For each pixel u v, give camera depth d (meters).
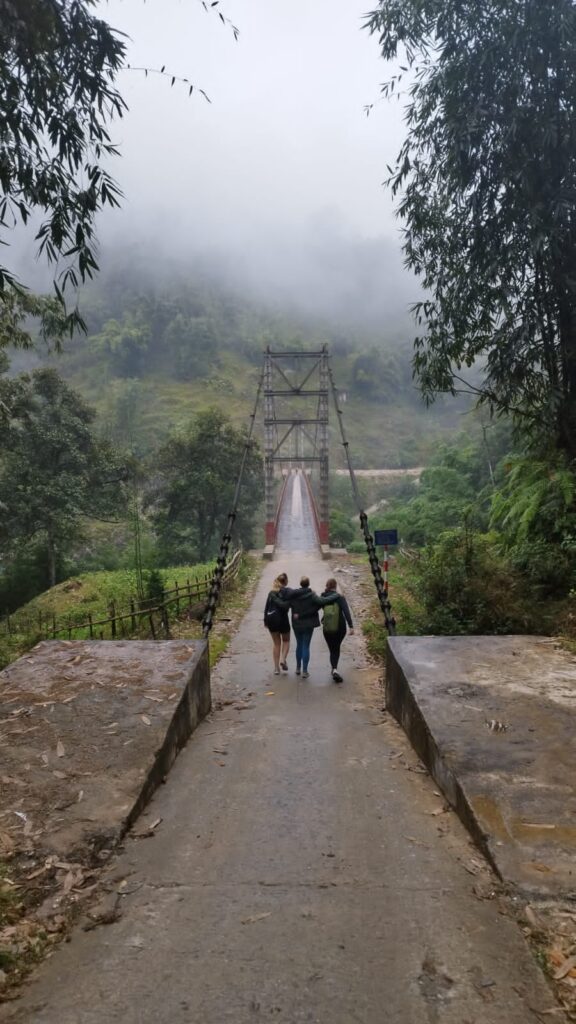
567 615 9.17
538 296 10.13
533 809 3.96
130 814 4.25
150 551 39.81
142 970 2.78
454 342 11.31
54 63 5.03
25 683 6.68
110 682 6.69
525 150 9.28
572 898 3.16
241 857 3.87
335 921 3.12
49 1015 2.51
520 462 12.21
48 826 4.04
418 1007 2.50
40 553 32.88
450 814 4.39
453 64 9.45
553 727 5.18
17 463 30.02
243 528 47.81
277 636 10.39
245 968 2.77
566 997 2.55
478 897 3.28
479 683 6.29
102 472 32.81
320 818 4.48
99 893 3.45
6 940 2.96
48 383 31.55
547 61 9.12
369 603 17.09
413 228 10.84
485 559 10.61
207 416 41.72
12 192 5.25
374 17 9.75
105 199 5.44
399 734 6.72
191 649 7.84
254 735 6.92
